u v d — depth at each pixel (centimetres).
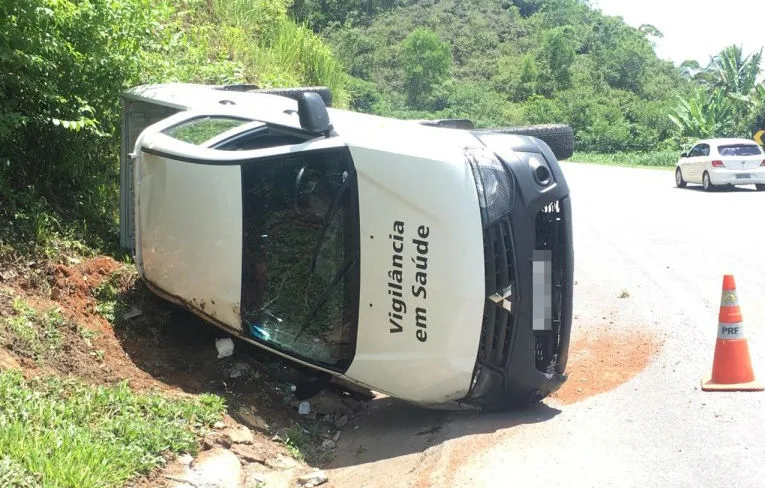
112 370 584
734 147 2298
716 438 505
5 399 451
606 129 6575
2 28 683
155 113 816
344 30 7906
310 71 2072
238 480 469
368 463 531
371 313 555
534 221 560
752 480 446
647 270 1036
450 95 7181
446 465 490
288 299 587
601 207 1795
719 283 947
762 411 545
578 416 562
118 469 426
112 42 812
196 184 612
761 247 1189
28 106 754
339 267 568
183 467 461
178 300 641
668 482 448
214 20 1781
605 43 9294
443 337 537
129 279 718
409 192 541
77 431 441
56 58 754
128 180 787
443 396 561
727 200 1962
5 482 373
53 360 550
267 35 2006
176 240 625
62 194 801
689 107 5716
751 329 747
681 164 2452
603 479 456
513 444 516
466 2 9800
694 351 693
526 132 818
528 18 10388
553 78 8094
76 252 729
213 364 661
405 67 7362
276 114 672
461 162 541
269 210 590
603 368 668
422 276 537
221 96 757
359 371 567
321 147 576
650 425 534
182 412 519
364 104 6250
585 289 953
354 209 557
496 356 555
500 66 8606
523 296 554
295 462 529
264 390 643
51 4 727
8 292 602
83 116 784
